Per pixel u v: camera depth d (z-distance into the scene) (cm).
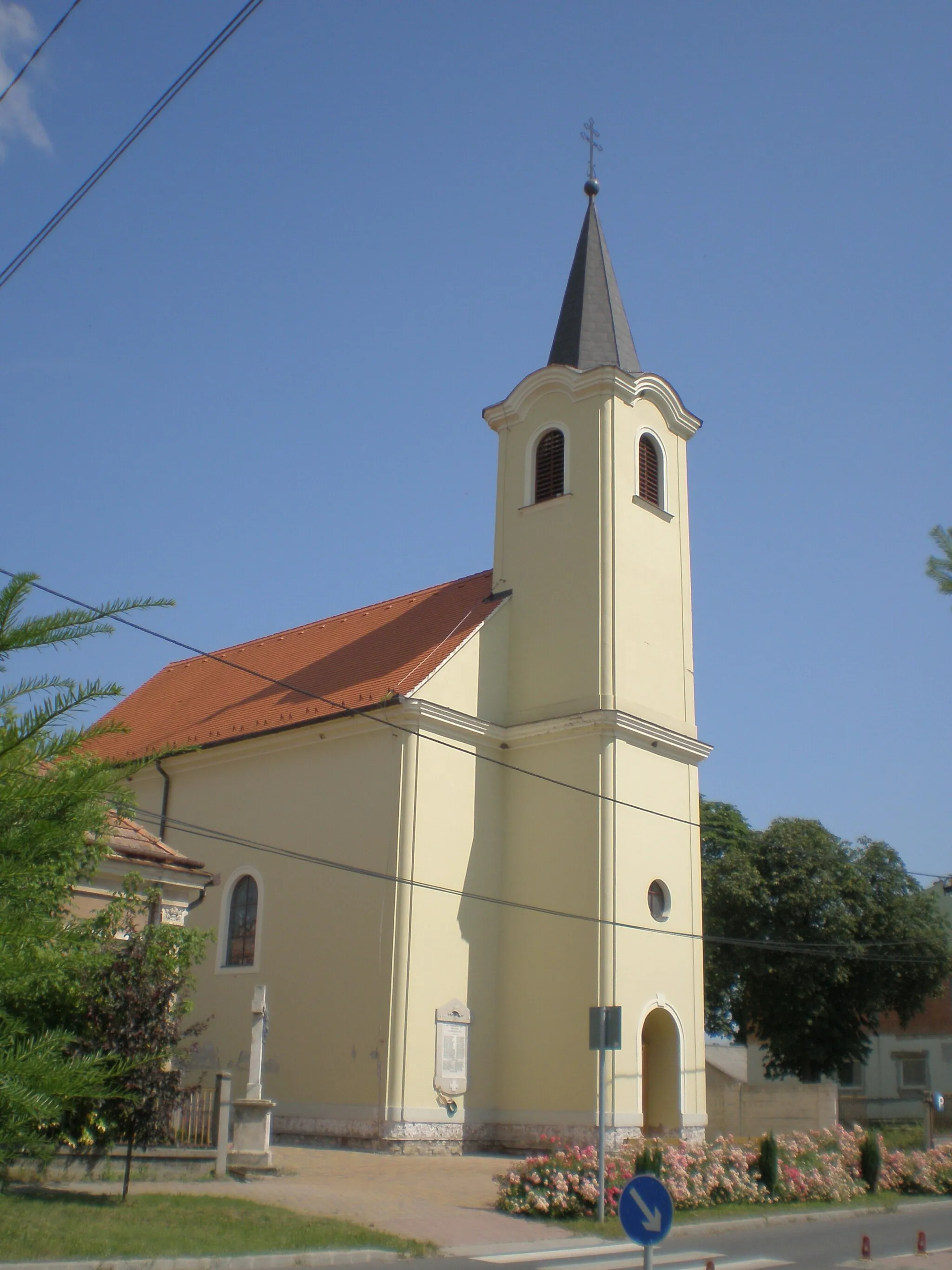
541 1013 2772
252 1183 1858
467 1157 2600
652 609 3100
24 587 612
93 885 2188
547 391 3247
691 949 2955
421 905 2719
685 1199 1986
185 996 2189
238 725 3250
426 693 2850
